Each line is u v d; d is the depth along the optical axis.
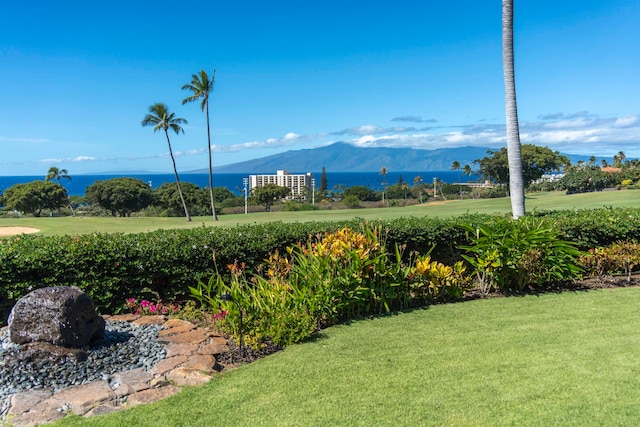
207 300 5.25
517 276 6.18
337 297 5.04
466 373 3.54
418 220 7.48
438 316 5.22
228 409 3.07
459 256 7.10
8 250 5.01
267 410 3.05
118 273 5.39
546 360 3.75
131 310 5.49
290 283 5.12
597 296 5.89
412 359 3.87
